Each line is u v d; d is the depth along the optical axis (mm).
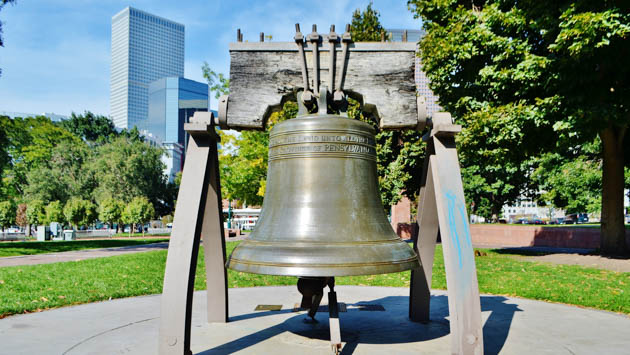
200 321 5055
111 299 7066
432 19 14977
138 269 10742
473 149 13484
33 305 6348
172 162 121938
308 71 3908
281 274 3129
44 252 18125
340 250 3250
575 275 9633
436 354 3752
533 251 16469
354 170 3697
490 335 4562
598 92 10688
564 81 10609
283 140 3793
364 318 5148
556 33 10898
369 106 3922
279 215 3635
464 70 13914
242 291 7512
